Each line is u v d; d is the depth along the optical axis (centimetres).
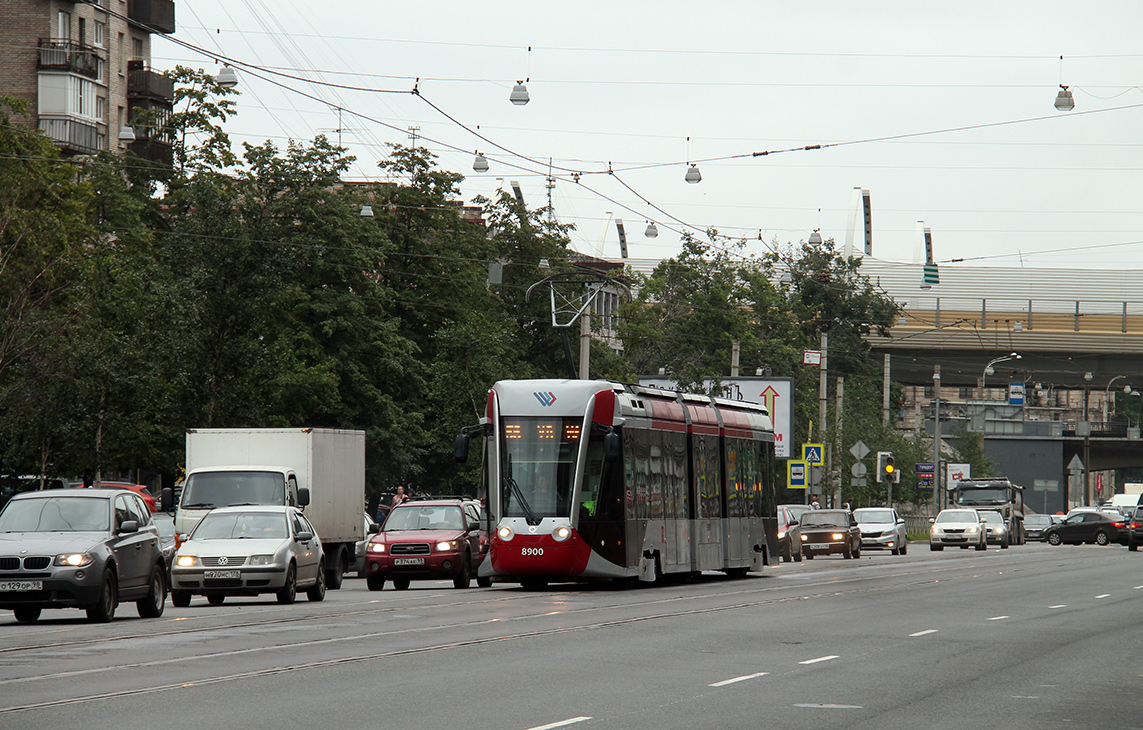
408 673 2386
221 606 4253
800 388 13838
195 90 9288
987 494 13062
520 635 3112
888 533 10125
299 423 8375
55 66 11206
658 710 1988
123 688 2162
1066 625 3634
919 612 4000
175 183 9325
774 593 4825
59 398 6838
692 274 13175
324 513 5762
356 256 8850
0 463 7362
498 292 10956
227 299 7038
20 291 7006
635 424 5038
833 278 16375
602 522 4791
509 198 11356
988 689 2319
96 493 3678
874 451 13638
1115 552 10188
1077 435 19688
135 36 12538
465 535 5666
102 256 7512
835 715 1978
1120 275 17425
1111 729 1911
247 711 1927
